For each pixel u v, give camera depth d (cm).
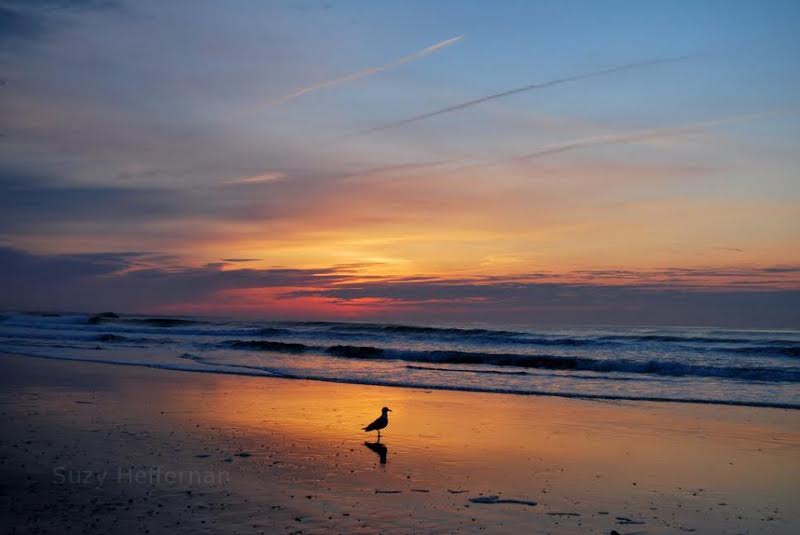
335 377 2514
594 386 2273
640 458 1227
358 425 1530
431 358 3306
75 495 942
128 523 823
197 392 2055
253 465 1138
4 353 3472
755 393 2067
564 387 2253
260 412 1688
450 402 1919
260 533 793
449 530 817
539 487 1026
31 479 1022
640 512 902
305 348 3781
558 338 4216
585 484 1045
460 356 3238
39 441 1294
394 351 3431
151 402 1833
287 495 961
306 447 1291
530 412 1741
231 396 1975
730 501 960
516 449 1295
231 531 798
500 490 1006
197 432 1412
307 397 1983
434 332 4925
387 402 1895
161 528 805
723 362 2881
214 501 924
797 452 1277
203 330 5450
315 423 1544
